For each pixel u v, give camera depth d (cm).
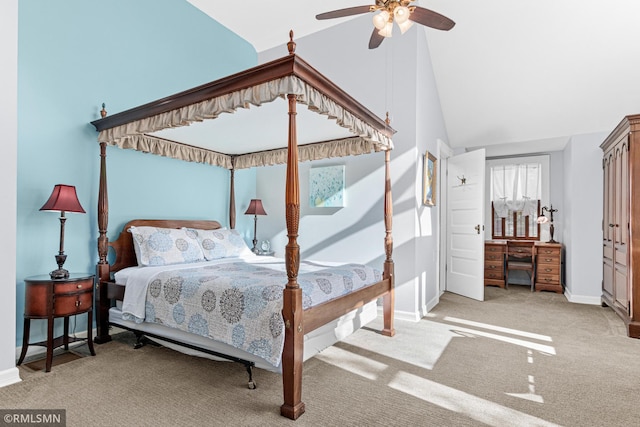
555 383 242
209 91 246
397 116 419
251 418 197
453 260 559
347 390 231
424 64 442
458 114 533
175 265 342
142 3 385
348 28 460
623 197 377
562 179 606
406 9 233
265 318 219
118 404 211
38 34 300
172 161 414
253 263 363
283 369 205
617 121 463
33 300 260
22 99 290
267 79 218
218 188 473
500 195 657
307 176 486
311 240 480
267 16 464
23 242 289
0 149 232
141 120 295
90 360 281
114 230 354
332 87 245
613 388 235
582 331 360
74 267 323
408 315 401
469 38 438
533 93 470
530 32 411
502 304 479
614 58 405
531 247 584
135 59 377
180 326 260
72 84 323
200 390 230
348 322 306
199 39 451
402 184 413
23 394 222
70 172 321
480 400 218
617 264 401
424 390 231
